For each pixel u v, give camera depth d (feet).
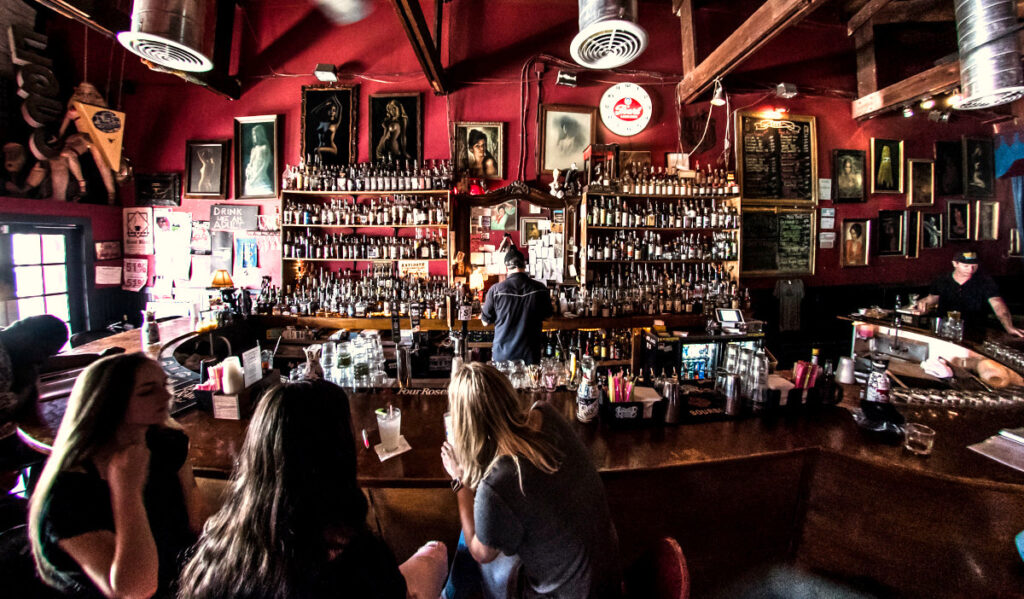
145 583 3.09
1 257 12.38
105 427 3.30
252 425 2.82
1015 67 9.14
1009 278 17.31
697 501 5.98
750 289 15.93
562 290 14.51
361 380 7.68
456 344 8.67
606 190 13.83
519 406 3.97
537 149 15.12
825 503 5.94
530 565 3.71
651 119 15.33
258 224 15.17
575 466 3.88
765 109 15.65
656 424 6.17
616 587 3.85
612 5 7.40
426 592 4.15
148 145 15.25
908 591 5.50
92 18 10.00
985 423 6.33
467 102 15.07
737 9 15.25
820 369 6.70
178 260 15.35
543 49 15.03
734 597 6.13
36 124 12.86
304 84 14.99
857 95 15.99
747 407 6.79
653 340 11.87
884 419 5.87
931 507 5.32
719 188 14.39
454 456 4.25
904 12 15.28
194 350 10.62
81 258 14.23
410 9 9.63
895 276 16.84
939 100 14.30
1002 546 5.09
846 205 16.42
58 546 3.16
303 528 2.60
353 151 14.96
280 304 13.44
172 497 4.07
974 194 17.10
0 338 6.32
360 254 14.20
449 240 13.85
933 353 10.80
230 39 14.32
